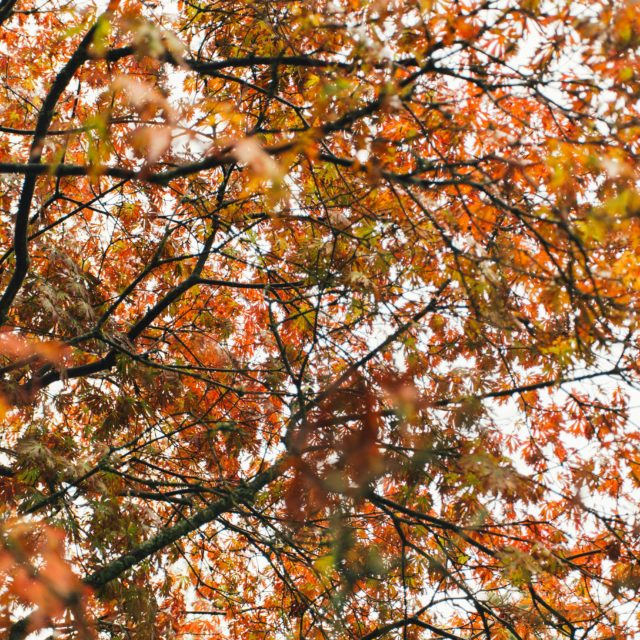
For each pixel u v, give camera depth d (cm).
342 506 488
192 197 623
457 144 430
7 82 695
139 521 635
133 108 345
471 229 403
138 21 296
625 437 528
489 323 411
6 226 657
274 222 583
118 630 592
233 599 760
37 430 602
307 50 450
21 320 623
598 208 368
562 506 560
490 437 514
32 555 443
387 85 324
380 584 659
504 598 600
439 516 654
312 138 310
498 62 357
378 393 458
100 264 774
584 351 388
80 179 675
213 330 774
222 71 606
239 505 558
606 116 342
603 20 311
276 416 718
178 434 699
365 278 471
